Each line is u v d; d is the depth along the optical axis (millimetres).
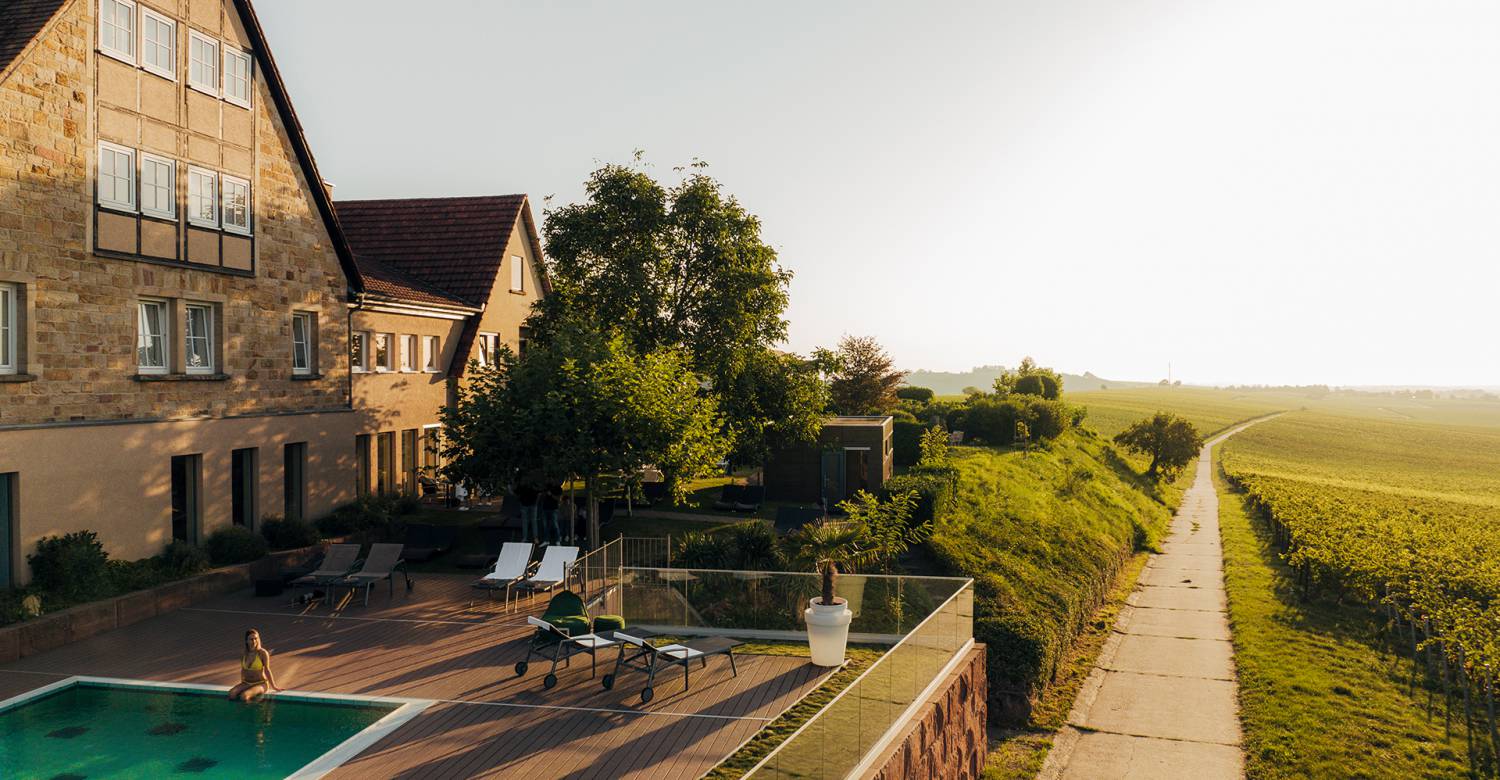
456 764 9898
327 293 23938
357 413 25406
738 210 29625
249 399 21031
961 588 15500
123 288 17703
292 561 20297
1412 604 22875
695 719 11344
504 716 11406
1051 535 29250
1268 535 42938
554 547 18172
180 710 11859
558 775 9609
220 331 20234
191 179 19422
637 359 23250
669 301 28953
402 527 24672
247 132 21047
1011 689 17688
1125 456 65312
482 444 20359
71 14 16625
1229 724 17578
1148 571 34188
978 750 15469
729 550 20266
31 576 15641
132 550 17719
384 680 12820
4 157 15359
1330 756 15727
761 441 30281
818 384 30609
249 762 10109
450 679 12898
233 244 20547
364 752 10234
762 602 15898
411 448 29266
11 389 15445
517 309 35750
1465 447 105188
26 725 11312
